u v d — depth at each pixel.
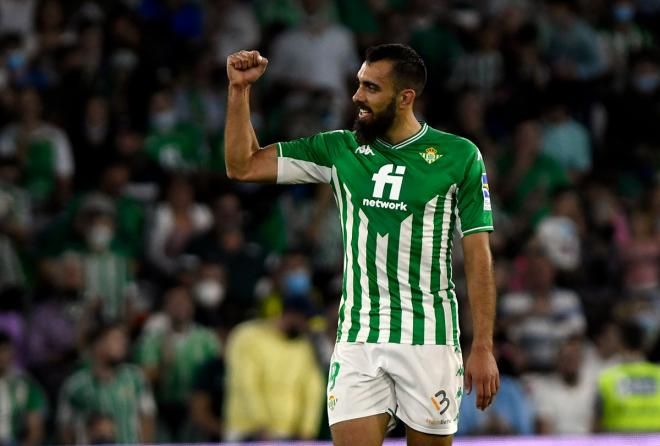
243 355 32.62
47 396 35.12
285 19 52.97
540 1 56.81
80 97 45.19
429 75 51.59
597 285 44.94
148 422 33.56
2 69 45.50
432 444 17.23
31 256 39.44
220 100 48.38
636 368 34.22
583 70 55.09
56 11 48.59
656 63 55.50
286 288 35.31
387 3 55.75
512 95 51.62
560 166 47.94
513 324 38.19
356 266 17.22
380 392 17.16
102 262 38.38
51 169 42.69
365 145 17.30
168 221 40.84
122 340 33.38
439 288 17.16
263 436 32.34
